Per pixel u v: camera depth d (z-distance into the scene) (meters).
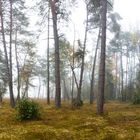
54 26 22.14
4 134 12.21
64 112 19.16
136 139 11.27
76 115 17.52
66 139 11.45
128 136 11.71
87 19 32.09
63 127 13.77
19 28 32.38
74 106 25.03
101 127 13.54
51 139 11.47
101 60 18.06
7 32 27.59
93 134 12.21
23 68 38.88
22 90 41.84
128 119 15.89
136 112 19.28
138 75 48.31
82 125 13.98
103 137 11.65
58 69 22.08
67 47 34.28
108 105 29.06
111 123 14.59
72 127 13.68
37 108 16.34
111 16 36.56
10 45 26.98
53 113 18.59
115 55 58.91
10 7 27.22
